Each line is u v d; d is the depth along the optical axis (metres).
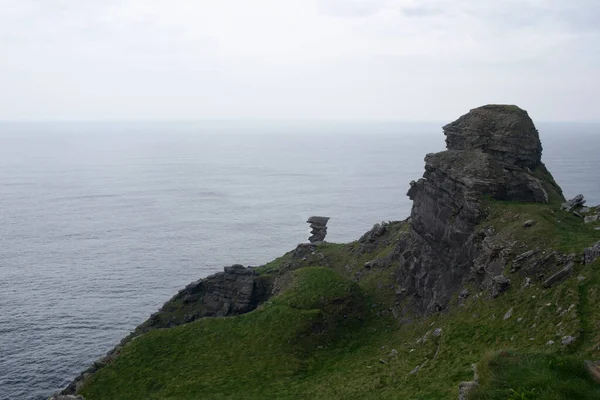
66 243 193.75
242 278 94.25
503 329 41.19
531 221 52.50
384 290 73.19
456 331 45.19
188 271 161.12
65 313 123.62
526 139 65.81
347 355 57.00
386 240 91.69
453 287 58.31
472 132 67.25
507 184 61.34
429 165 68.31
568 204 59.56
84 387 55.84
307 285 72.38
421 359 44.84
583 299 38.00
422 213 69.62
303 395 46.62
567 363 28.75
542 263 45.53
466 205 59.88
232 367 55.50
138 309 127.44
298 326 61.84
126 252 182.75
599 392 26.23
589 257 42.59
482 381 29.19
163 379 55.06
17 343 106.44
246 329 63.53
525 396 26.33
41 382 91.06
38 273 155.38
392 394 38.84
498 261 50.53
